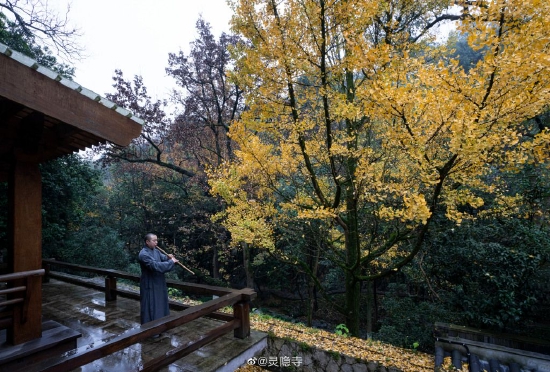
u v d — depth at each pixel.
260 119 5.73
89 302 4.84
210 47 12.79
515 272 5.74
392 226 6.79
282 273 15.14
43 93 2.33
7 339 2.69
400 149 4.75
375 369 4.89
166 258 3.64
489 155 4.01
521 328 5.84
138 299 4.56
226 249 13.88
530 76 3.06
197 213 15.34
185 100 13.72
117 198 19.25
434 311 6.57
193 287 3.93
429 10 5.96
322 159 6.02
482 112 3.28
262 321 6.75
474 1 3.22
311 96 5.43
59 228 10.13
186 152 15.66
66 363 1.89
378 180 4.98
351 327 6.85
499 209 5.52
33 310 2.81
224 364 2.98
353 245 6.98
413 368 4.78
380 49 4.01
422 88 3.70
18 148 2.88
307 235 8.48
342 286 13.23
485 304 5.82
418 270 7.35
